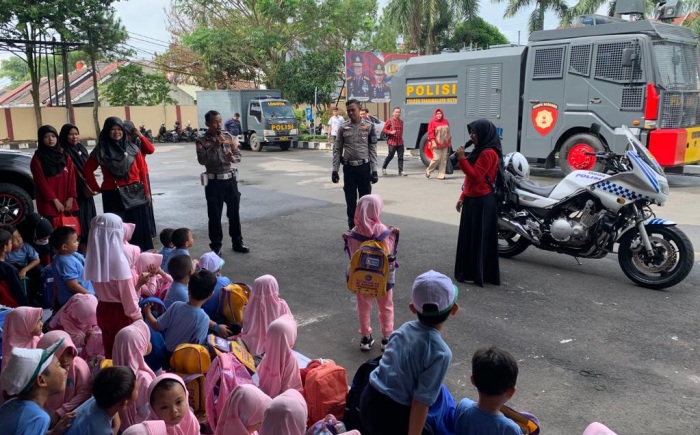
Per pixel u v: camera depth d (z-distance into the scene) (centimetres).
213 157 720
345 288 626
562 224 629
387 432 277
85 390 342
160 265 518
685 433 353
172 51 3431
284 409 266
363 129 807
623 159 616
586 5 2444
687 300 562
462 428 267
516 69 1313
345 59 2708
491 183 601
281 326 352
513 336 493
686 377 419
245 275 674
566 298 577
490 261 617
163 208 1079
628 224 607
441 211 994
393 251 464
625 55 1108
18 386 265
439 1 3114
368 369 323
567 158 1258
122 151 673
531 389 408
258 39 2733
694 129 1166
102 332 400
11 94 4378
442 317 273
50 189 650
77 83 3878
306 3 2833
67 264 467
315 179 1434
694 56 1219
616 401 390
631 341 478
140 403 325
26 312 361
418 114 1543
